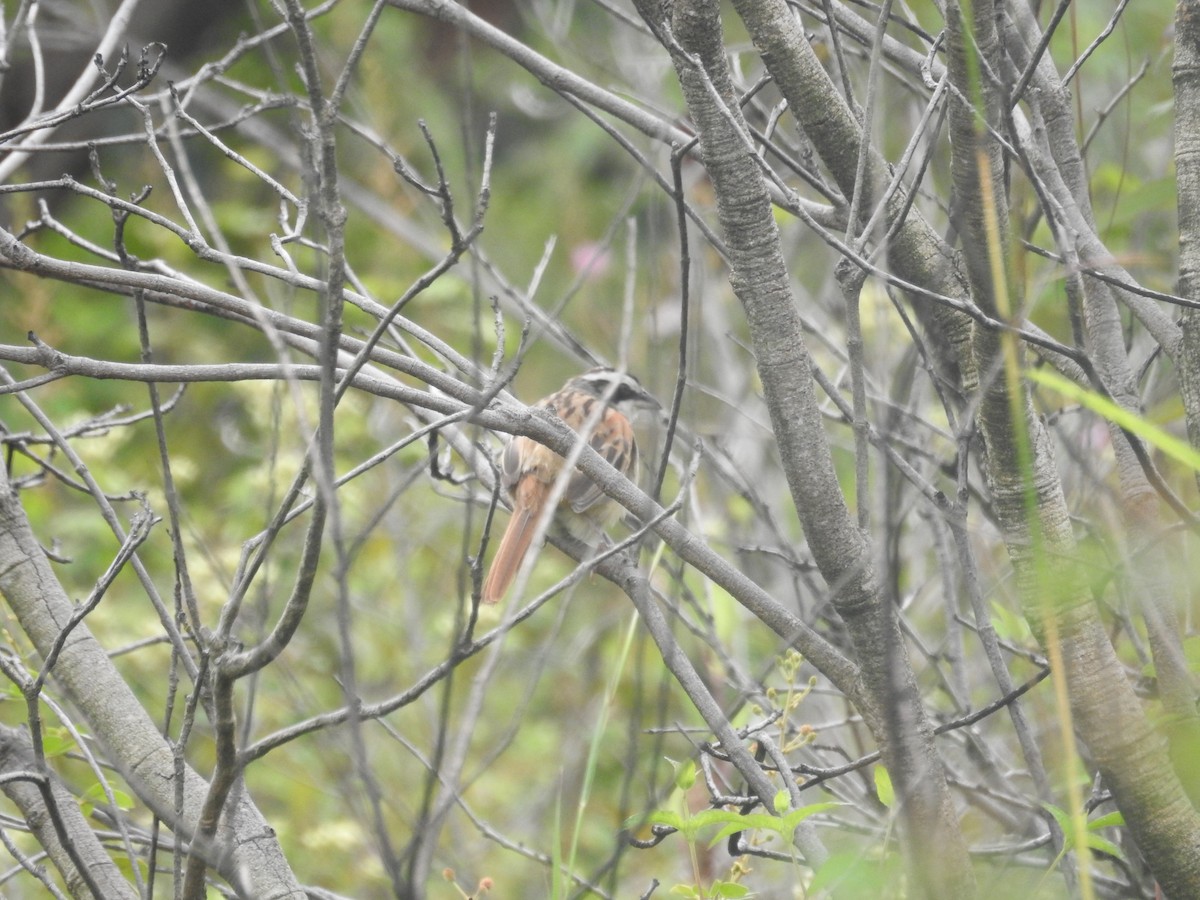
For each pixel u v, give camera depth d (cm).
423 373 574
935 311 634
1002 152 545
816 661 584
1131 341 801
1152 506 636
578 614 1406
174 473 1281
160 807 469
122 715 648
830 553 564
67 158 1744
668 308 1479
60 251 1625
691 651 1070
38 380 519
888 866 500
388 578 1317
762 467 1209
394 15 1895
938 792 548
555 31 1110
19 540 686
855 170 633
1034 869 615
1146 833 544
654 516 607
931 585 968
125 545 547
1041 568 439
